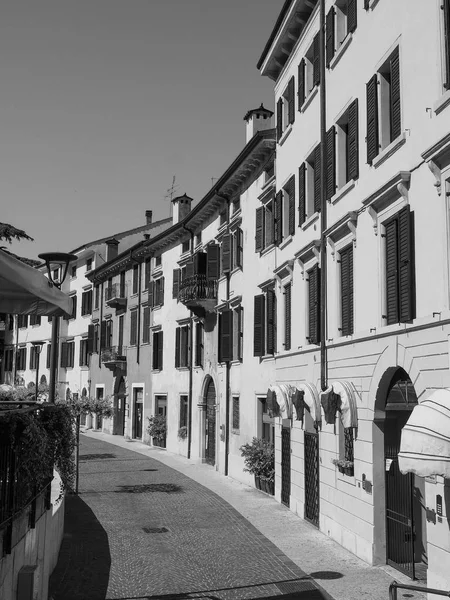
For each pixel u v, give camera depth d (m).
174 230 34.41
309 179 18.06
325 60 16.67
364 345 13.52
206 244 30.64
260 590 11.47
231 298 26.55
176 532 16.19
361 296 13.79
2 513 6.79
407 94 11.87
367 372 13.30
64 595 11.12
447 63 10.38
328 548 14.46
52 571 12.43
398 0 12.39
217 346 28.81
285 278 20.03
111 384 45.12
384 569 12.55
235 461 25.55
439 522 10.14
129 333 42.75
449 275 10.19
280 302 20.67
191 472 27.34
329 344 15.70
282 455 20.33
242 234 25.75
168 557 13.77
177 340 34.31
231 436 26.31
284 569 12.79
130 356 42.19
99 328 47.97
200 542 15.13
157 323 37.91
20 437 7.40
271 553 14.08
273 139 22.39
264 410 23.12
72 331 53.78
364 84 14.02
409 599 10.73
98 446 37.12
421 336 10.96
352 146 14.55
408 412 12.95
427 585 10.48
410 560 12.48
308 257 17.61
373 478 12.95
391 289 12.25
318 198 16.91
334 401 14.30
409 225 11.45
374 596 10.98
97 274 48.41
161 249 38.00
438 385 10.35
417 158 11.34
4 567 6.88
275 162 21.72
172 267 36.06
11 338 62.81
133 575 12.42
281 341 20.44
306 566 12.98
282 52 20.50
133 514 18.38
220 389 27.91
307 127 18.16
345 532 14.41
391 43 12.69
